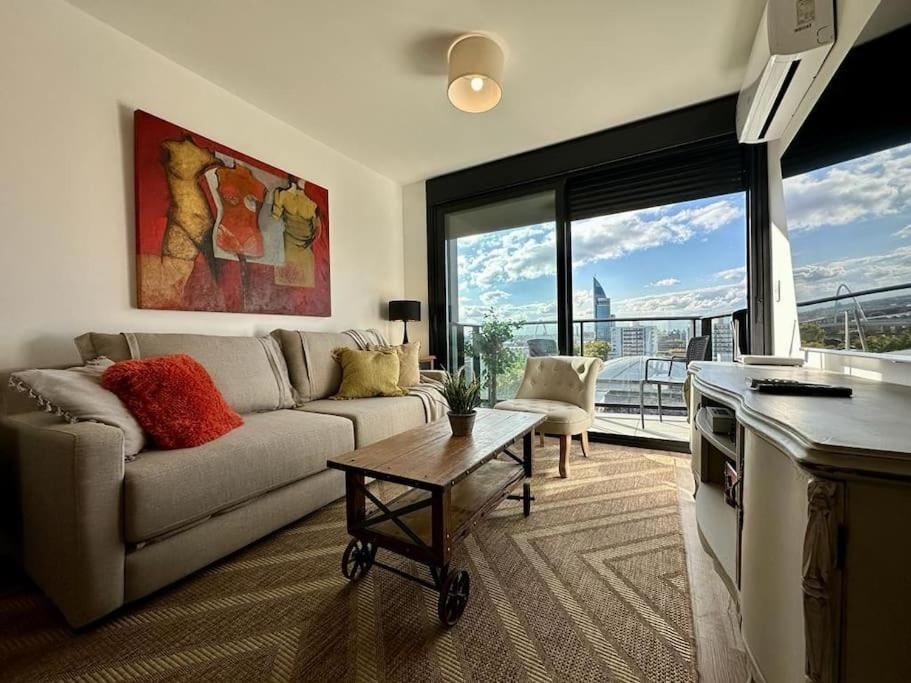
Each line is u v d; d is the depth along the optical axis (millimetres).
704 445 1653
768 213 2514
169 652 1117
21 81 1706
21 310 1709
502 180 3498
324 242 3148
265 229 2695
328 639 1162
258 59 2211
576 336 3383
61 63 1818
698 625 1208
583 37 2062
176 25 1963
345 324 3428
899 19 926
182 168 2227
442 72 2326
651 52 2184
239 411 2133
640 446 3049
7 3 1671
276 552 1627
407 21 1940
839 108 1262
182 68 2266
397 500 1583
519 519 1896
